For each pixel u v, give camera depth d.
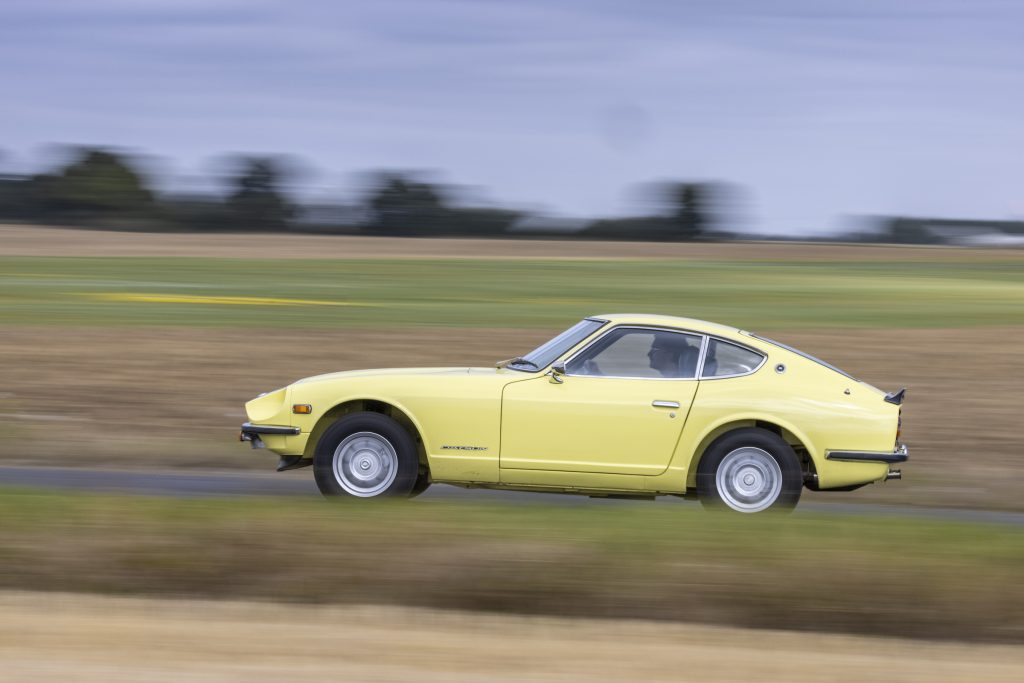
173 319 62.91
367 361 46.09
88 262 136.88
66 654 12.48
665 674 12.34
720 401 19.77
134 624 13.57
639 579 14.59
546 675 12.20
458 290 96.00
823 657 13.15
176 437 29.27
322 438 19.78
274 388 38.91
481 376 20.09
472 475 19.91
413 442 19.80
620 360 20.09
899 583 14.51
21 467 24.78
